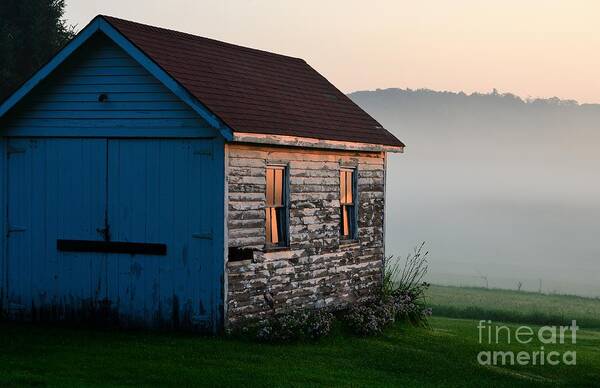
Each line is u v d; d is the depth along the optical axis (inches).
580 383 666.8
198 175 665.0
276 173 729.6
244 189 679.7
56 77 710.5
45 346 624.4
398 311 863.1
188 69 691.4
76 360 577.9
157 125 676.7
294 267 748.0
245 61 813.9
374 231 885.8
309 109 799.1
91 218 706.2
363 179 861.8
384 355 688.4
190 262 669.3
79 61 701.3
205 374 554.3
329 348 690.2
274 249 719.1
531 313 1451.8
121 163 693.9
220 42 816.9
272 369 584.7
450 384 610.5
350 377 592.1
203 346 631.8
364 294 866.8
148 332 681.0
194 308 669.9
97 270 706.2
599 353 852.6
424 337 807.7
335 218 812.0
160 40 716.0
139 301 690.2
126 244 693.9
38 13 1523.1
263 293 707.4
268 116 708.0
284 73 858.8
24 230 732.0
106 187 700.0
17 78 1464.1
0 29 1455.5
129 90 686.5
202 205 663.8
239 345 647.1
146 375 544.1
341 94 917.8
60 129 713.0
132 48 661.9
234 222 668.7
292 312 745.0
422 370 650.2
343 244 824.9
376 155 885.8
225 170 655.8
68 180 714.2
